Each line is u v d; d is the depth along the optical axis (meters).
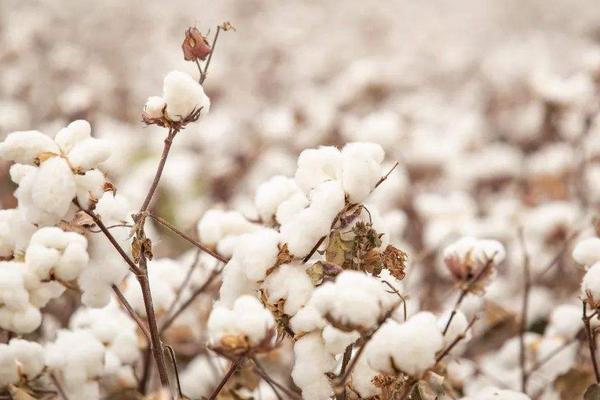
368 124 4.07
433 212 3.62
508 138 5.44
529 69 7.37
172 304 2.36
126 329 2.28
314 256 2.01
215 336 1.85
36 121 4.82
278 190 2.15
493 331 2.59
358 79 4.50
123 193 3.89
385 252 2.00
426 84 7.44
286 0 9.63
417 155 3.99
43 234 1.96
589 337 2.07
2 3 7.62
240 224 2.31
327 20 9.50
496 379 2.53
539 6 11.20
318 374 1.91
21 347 2.04
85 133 1.96
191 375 2.63
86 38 7.34
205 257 2.58
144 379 2.39
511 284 3.34
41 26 6.15
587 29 10.48
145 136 5.39
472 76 7.70
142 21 8.03
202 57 2.08
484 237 3.55
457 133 4.97
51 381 2.09
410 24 10.41
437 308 2.72
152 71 7.15
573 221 3.44
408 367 1.83
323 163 2.00
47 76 5.51
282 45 7.50
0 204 3.26
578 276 3.29
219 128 4.80
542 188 4.01
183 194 4.13
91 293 1.98
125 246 2.03
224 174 3.99
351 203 1.95
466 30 10.62
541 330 2.84
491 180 4.38
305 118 4.26
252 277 1.92
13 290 1.96
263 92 6.71
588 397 2.09
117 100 5.69
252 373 2.30
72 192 1.90
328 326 1.90
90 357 2.08
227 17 8.54
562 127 4.11
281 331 1.95
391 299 1.93
